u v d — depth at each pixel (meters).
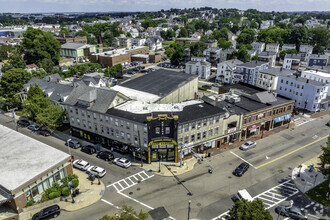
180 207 45.22
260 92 80.75
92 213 44.03
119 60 167.75
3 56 163.12
